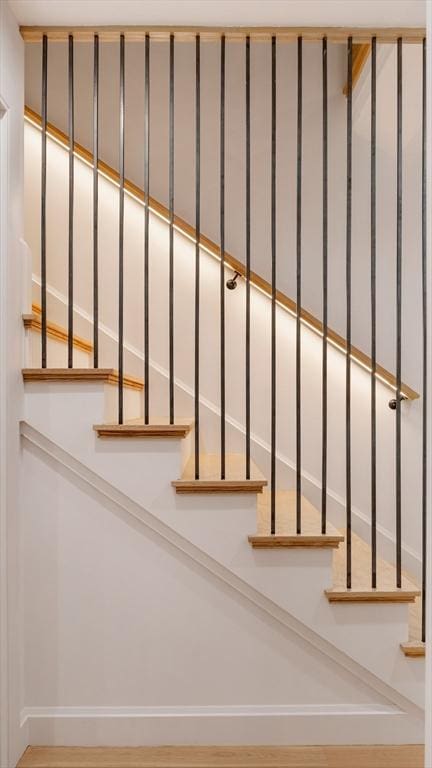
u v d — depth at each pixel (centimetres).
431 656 129
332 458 316
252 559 224
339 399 316
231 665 230
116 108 332
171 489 224
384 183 332
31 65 329
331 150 333
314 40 239
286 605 224
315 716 229
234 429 316
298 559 224
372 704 230
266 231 332
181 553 230
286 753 223
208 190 330
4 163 210
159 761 218
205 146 331
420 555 319
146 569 230
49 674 229
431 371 130
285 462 314
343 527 315
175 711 230
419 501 320
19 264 223
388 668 224
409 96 291
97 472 223
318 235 331
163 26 230
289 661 230
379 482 319
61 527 229
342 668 230
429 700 129
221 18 225
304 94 333
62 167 315
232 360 317
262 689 230
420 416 322
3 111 211
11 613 213
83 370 222
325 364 233
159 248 316
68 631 229
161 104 331
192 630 230
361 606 224
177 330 316
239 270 304
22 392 223
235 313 317
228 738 229
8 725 206
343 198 332
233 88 332
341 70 333
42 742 227
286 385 316
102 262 315
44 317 229
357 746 228
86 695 229
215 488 221
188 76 332
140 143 332
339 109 333
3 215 209
